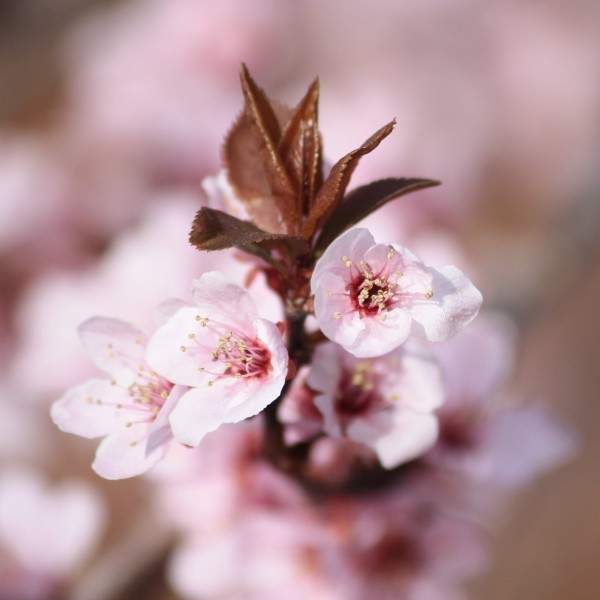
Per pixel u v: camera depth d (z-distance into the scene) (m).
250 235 0.27
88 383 0.28
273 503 0.34
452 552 0.34
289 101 0.66
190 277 0.39
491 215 0.73
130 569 0.40
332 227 0.28
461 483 0.34
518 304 0.50
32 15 0.93
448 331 0.27
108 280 0.42
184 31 0.63
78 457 0.67
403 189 0.28
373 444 0.30
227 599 0.36
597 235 0.52
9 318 0.51
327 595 0.35
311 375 0.29
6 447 0.55
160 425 0.27
